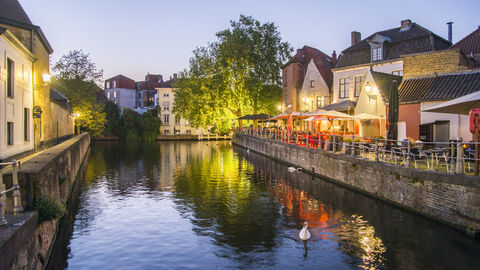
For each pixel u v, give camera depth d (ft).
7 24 49.26
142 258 26.94
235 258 26.78
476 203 28.40
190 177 65.10
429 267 24.41
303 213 38.58
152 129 212.64
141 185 57.06
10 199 22.18
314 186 53.21
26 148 47.83
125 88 279.08
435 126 57.52
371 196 44.04
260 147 112.98
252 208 41.16
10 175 22.33
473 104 34.14
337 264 25.32
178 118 172.04
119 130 215.92
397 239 29.55
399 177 38.32
